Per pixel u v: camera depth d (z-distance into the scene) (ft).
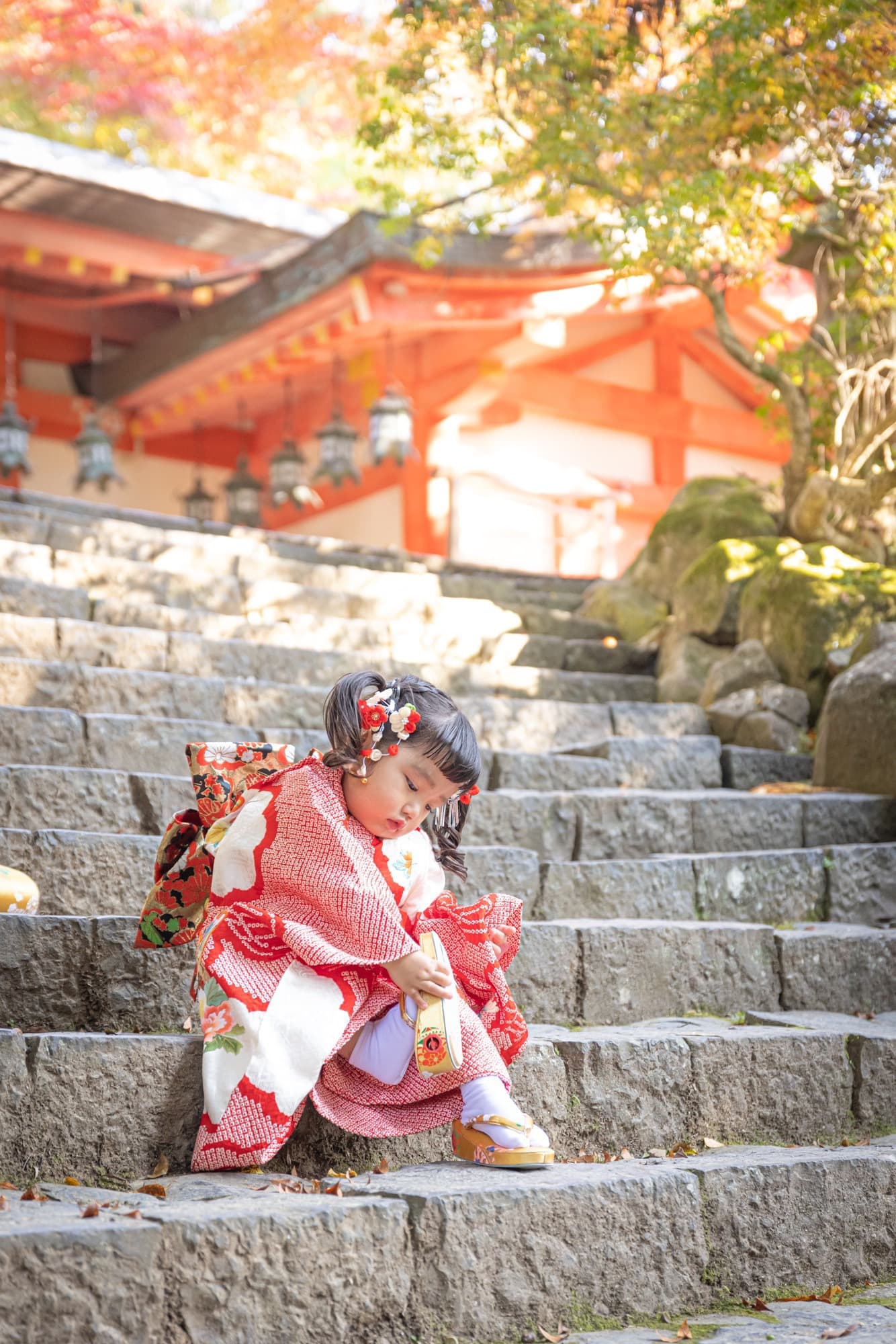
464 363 40.29
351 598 22.88
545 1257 7.47
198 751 9.16
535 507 44.60
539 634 24.75
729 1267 8.21
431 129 20.75
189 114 51.52
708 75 18.70
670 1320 7.74
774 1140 10.07
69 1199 7.04
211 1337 6.35
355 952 8.29
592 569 45.34
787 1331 7.35
